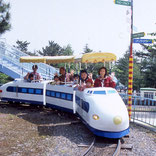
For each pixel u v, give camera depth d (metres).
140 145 6.87
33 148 6.39
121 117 6.71
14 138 7.21
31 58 11.91
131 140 7.29
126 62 27.91
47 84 11.80
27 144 6.70
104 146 6.68
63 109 10.59
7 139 7.07
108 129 6.71
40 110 12.38
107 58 9.37
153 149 6.59
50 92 11.51
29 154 5.93
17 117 10.38
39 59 11.55
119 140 6.86
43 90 11.77
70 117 10.66
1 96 13.48
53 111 12.16
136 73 26.20
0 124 8.84
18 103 14.12
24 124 9.12
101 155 6.00
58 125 9.09
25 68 16.97
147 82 24.80
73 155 5.91
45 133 7.93
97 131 6.89
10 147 6.39
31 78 12.62
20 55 17.94
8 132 7.82
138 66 28.14
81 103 8.49
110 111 6.76
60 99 10.74
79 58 9.30
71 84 10.65
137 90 26.39
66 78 11.59
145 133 8.20
